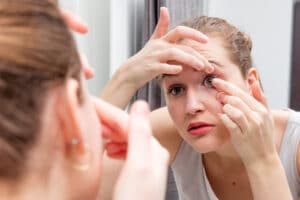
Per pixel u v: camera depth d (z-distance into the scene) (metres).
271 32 2.05
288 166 0.85
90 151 0.33
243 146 0.69
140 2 1.51
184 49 0.70
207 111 0.70
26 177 0.28
